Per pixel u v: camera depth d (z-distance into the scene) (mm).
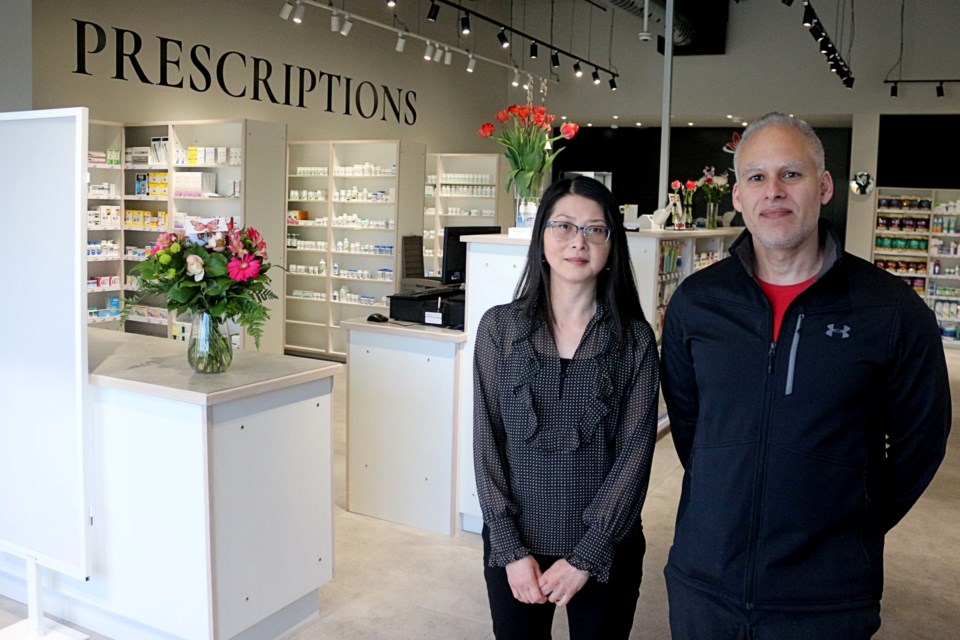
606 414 2154
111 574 3383
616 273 2221
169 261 3232
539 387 2184
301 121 11344
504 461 2262
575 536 2168
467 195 12344
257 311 3352
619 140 17203
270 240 9094
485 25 15227
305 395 3465
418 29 13586
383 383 4801
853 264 1894
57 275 3211
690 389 2162
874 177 13055
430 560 4336
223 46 10062
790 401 1865
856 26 13062
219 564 3143
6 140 3314
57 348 3252
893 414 1895
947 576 4328
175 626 3232
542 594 2100
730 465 1934
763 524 1893
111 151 8695
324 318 10859
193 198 8852
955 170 12680
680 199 7051
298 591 3520
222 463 3125
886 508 2002
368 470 4910
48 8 8102
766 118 1923
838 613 1862
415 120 13703
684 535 2059
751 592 1909
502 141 4621
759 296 1944
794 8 13352
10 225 3340
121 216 8805
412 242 10656
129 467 3270
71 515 3287
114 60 8773
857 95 13109
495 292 4469
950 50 12602
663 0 12094
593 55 14867
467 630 3609
